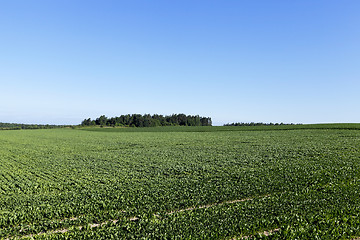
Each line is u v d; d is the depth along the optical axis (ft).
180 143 180.55
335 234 39.78
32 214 52.49
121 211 54.29
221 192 63.57
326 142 152.97
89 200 60.95
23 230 45.68
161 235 40.68
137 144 182.91
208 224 44.09
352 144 141.38
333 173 78.13
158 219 48.32
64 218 51.47
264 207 51.19
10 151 157.38
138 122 556.92
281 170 85.71
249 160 106.83
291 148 134.92
